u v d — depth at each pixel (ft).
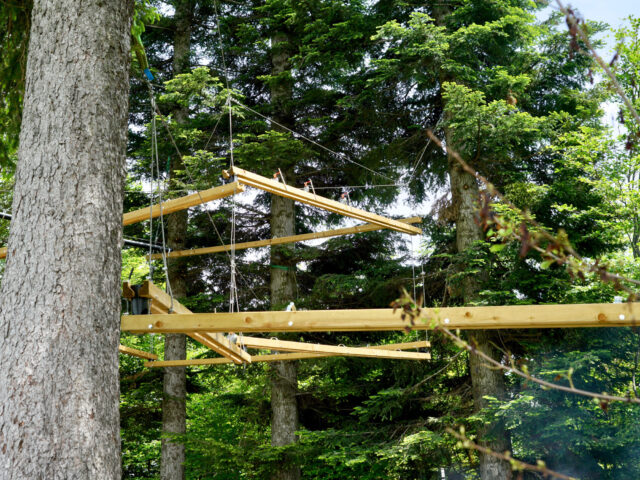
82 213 13.60
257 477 38.70
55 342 12.75
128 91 15.25
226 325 16.17
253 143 37.88
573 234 33.42
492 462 32.78
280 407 40.24
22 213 13.70
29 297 13.08
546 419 31.53
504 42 38.75
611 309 13.78
